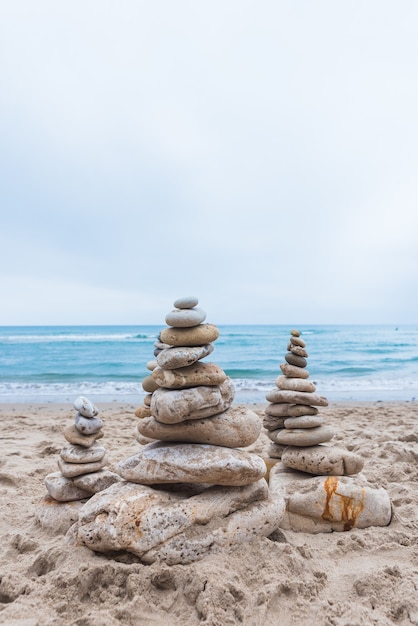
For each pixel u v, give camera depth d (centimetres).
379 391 1355
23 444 661
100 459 380
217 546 297
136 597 253
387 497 374
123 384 1461
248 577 277
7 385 1441
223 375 342
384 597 263
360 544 331
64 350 2875
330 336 4172
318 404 427
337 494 365
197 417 335
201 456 324
